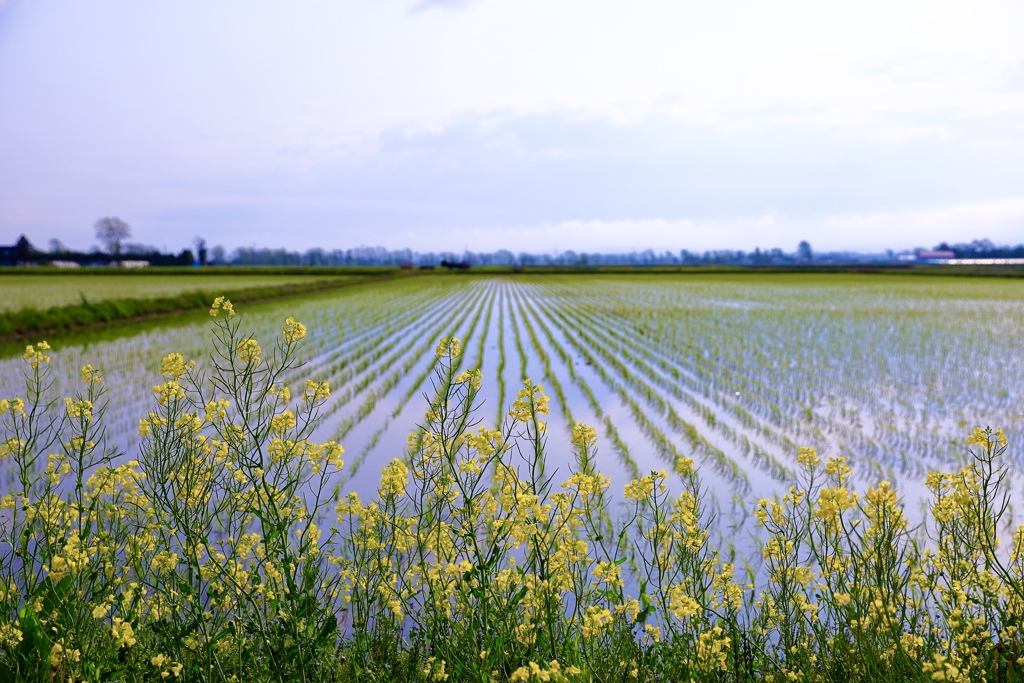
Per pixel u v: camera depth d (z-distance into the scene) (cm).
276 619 429
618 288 6844
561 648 414
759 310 3959
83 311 3041
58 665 383
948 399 1614
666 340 2634
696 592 471
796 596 469
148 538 470
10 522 668
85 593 418
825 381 1827
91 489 489
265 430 438
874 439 1257
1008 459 1127
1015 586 380
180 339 2552
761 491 959
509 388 1714
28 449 450
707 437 1254
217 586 422
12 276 8719
